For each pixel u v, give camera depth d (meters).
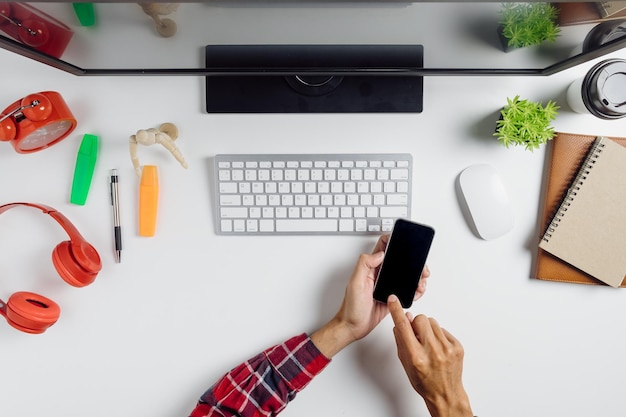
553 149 0.76
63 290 0.81
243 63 0.65
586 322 0.80
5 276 0.81
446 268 0.80
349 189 0.78
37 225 0.80
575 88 0.73
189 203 0.79
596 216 0.75
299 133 0.78
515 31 0.55
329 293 0.81
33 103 0.67
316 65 0.63
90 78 0.77
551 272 0.78
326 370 0.82
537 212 0.78
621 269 0.75
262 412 0.76
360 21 0.52
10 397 0.83
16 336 0.82
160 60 0.65
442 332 0.72
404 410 0.83
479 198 0.76
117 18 0.50
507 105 0.75
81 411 0.83
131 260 0.81
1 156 0.79
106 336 0.82
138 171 0.75
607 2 0.45
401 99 0.76
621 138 0.75
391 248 0.75
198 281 0.81
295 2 0.45
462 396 0.72
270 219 0.79
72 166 0.79
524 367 0.81
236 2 0.45
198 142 0.78
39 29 0.52
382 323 0.81
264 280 0.81
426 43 0.60
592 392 0.81
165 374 0.83
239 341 0.82
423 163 0.78
